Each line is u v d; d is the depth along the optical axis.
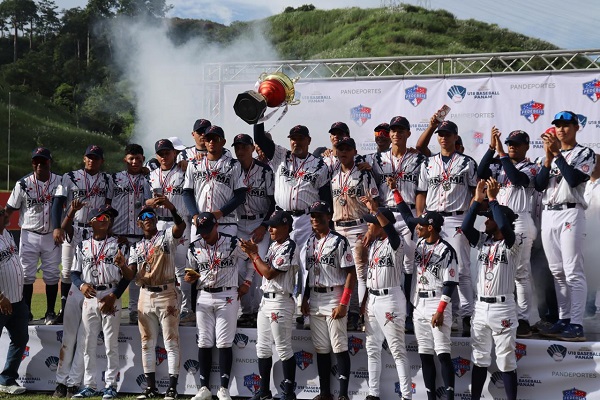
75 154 43.81
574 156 7.36
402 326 7.23
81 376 8.03
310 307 7.50
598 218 8.56
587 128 11.06
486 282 7.05
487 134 11.48
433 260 7.13
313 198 8.05
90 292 7.81
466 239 7.70
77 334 8.08
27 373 8.40
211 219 7.53
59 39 58.66
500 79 11.42
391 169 8.09
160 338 8.07
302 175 8.02
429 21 55.94
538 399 7.26
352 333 7.67
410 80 11.83
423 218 7.17
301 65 12.60
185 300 8.64
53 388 8.34
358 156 8.33
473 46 52.50
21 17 62.22
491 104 11.46
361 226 7.93
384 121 11.98
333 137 8.21
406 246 7.84
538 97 11.26
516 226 7.59
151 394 7.80
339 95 12.16
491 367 7.32
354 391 7.65
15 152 42.00
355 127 12.11
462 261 7.70
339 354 7.39
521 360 7.31
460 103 11.59
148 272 7.71
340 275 7.42
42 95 53.12
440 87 11.69
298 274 7.82
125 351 8.18
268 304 7.49
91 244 7.94
